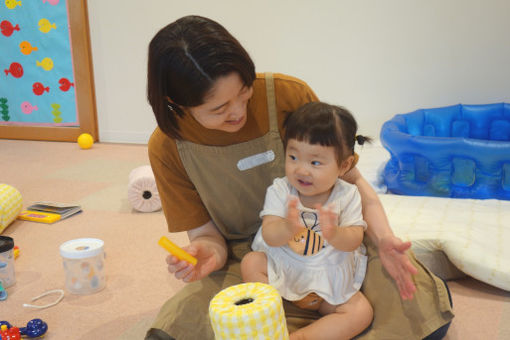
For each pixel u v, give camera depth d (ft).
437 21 9.73
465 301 4.55
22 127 12.55
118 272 5.42
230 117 3.06
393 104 10.39
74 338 4.19
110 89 12.02
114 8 11.45
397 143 7.13
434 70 9.99
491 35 9.53
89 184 8.76
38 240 6.30
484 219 5.53
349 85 10.54
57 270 5.48
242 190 3.96
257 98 3.73
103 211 7.38
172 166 3.85
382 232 3.66
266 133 3.84
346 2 10.12
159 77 2.93
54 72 12.07
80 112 12.17
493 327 4.13
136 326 4.37
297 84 3.82
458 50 9.77
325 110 3.44
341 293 3.55
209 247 3.81
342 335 3.45
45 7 11.66
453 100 10.04
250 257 3.74
